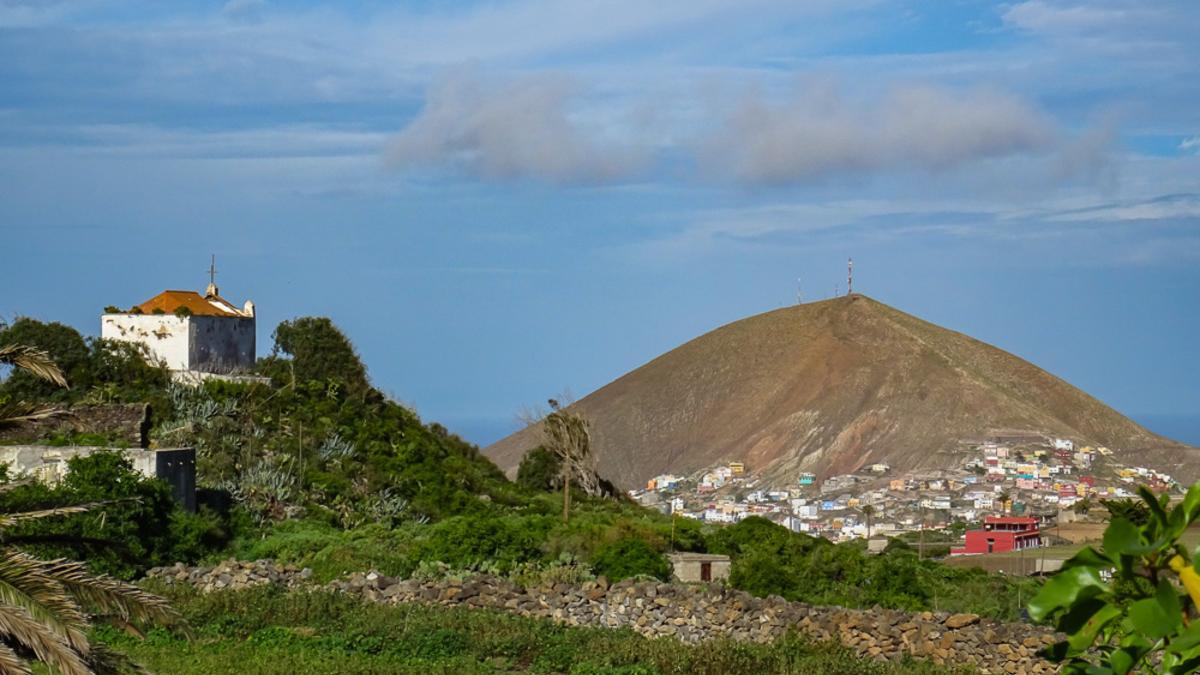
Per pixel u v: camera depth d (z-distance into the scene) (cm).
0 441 3759
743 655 2320
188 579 2986
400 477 4762
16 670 1009
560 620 2717
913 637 2470
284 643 2391
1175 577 418
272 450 4594
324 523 3969
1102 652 480
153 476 3438
